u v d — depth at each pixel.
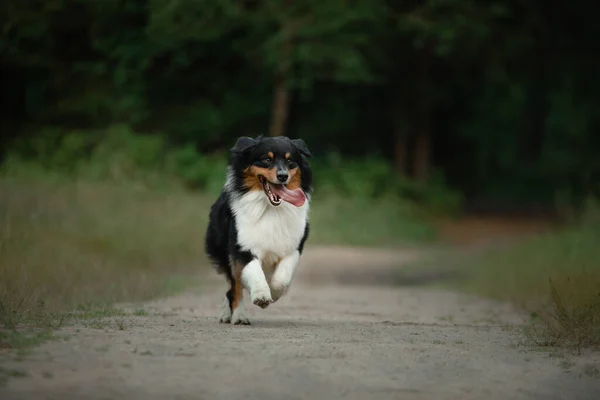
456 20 31.81
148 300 11.39
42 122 30.14
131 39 29.59
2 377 5.07
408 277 17.78
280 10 30.00
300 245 8.69
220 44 31.44
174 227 18.20
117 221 17.59
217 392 4.93
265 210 8.44
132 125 30.73
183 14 28.70
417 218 30.47
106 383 5.03
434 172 37.03
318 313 10.49
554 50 39.56
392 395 5.03
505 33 35.34
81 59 29.97
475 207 39.72
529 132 44.28
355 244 25.33
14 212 15.67
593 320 8.02
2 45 27.27
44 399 4.65
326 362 5.83
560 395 5.21
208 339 6.78
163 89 32.19
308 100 35.03
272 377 5.32
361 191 30.20
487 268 16.78
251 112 32.88
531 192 41.66
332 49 29.95
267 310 10.67
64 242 14.60
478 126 42.00
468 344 7.05
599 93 42.34
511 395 5.15
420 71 36.22
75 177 24.34
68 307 9.32
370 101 37.47
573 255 15.38
